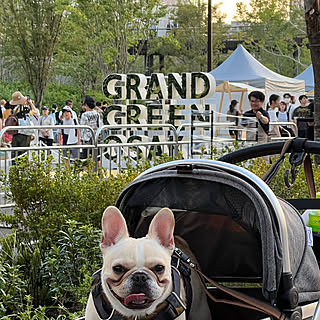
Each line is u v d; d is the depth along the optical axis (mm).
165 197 3953
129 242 3135
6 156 9609
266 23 57469
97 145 10727
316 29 9375
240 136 13703
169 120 16922
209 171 3773
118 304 3123
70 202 6766
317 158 9508
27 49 41188
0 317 5160
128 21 38719
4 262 6062
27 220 6836
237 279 4000
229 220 3984
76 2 38156
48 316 5664
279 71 58656
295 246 3705
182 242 4062
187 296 3549
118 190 6875
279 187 7875
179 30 53719
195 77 17000
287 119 21828
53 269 5840
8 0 41250
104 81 17625
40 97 41750
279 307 3518
